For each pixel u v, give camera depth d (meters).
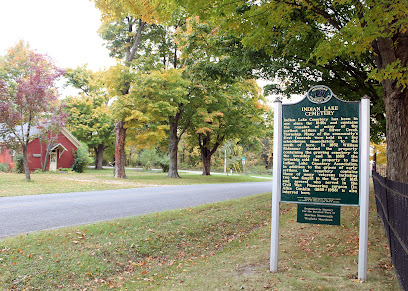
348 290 4.24
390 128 7.32
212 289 4.49
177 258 6.54
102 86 29.22
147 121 25.84
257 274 4.96
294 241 6.92
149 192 16.95
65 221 8.72
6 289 4.52
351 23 6.19
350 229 7.69
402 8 5.71
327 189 5.07
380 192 7.93
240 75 14.54
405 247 3.76
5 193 14.31
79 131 42.66
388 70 6.20
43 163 35.69
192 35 14.98
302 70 12.87
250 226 9.09
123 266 5.83
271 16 7.67
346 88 13.03
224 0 7.16
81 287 4.90
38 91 19.73
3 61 36.34
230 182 28.89
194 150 60.66
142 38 30.06
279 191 5.26
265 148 66.50
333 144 5.08
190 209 10.59
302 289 4.31
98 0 11.77
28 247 5.92
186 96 29.55
